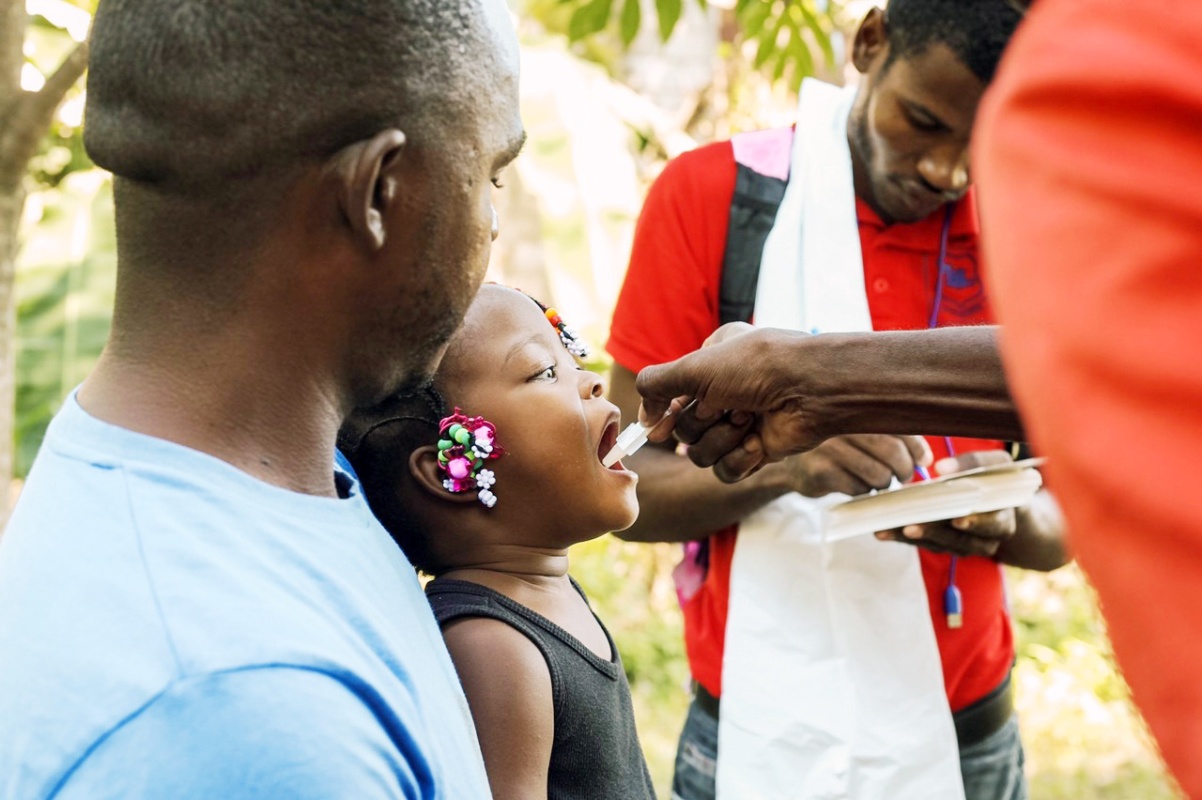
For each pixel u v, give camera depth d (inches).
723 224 84.8
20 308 162.1
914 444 77.2
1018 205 22.0
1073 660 214.7
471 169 37.4
